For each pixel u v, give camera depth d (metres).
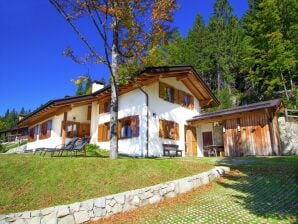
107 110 21.39
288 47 30.98
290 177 9.61
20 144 38.22
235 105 38.78
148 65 14.33
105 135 20.88
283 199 7.50
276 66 29.83
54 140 21.39
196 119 20.95
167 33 13.38
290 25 32.00
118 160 11.22
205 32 45.03
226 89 37.50
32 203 7.72
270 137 17.11
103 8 11.88
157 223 6.57
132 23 12.71
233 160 14.47
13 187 8.66
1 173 9.56
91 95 21.38
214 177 10.58
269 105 17.02
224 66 40.66
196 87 22.84
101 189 8.62
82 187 8.73
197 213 7.02
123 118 19.28
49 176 9.43
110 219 7.27
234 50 42.16
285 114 20.23
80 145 14.98
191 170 10.84
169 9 12.56
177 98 21.14
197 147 22.12
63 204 7.59
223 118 19.50
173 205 7.97
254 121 18.12
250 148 17.95
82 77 13.52
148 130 17.72
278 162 12.69
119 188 8.73
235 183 9.77
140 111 18.14
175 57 39.16
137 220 6.96
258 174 10.58
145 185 9.01
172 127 19.91
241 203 7.50
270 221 5.99
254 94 38.22
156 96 19.03
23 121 26.95
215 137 22.80
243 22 45.75
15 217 6.28
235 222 6.11
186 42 44.09
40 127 24.67
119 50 13.64
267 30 32.56
